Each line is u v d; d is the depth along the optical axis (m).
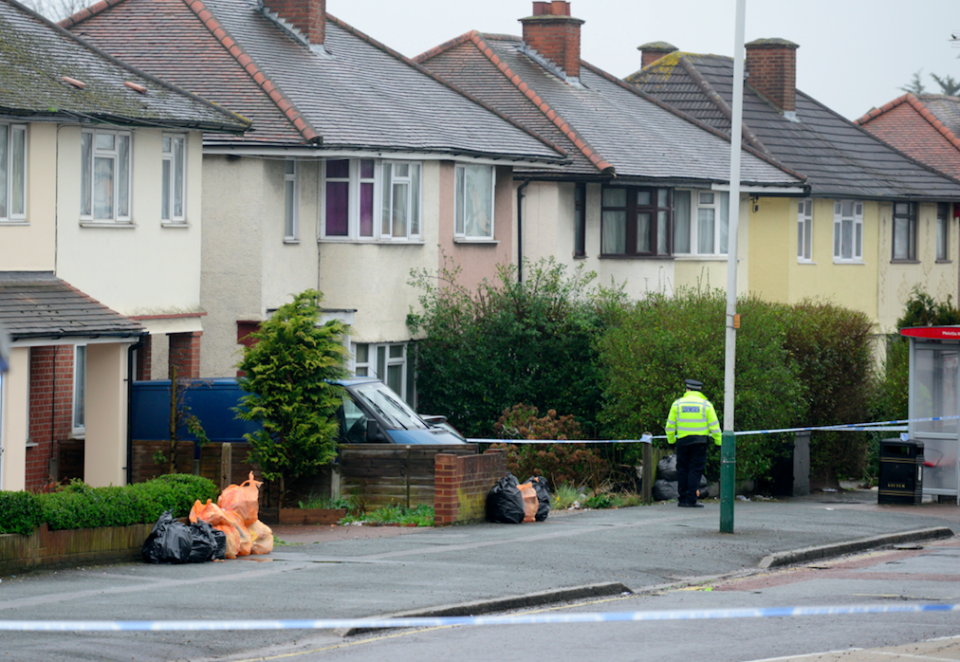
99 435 72.31
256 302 90.56
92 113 74.12
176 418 70.50
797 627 40.97
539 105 126.44
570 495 81.75
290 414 67.00
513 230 115.75
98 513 51.31
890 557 60.28
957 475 81.88
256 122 92.31
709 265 131.50
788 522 69.12
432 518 66.50
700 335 87.94
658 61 164.25
